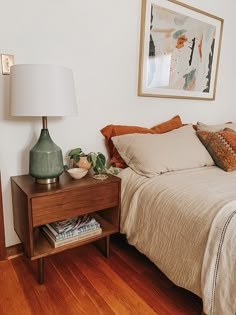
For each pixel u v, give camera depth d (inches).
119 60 72.1
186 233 44.3
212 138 74.4
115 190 59.8
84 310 46.1
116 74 72.5
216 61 98.9
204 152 72.6
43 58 59.7
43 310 46.0
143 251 54.7
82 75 66.3
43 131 54.2
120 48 71.6
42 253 51.4
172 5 79.6
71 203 52.8
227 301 36.3
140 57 75.7
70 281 54.0
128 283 53.7
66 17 61.1
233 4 98.9
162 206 50.2
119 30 70.3
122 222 60.9
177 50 84.6
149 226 52.8
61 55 62.1
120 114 76.0
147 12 73.9
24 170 62.1
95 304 47.6
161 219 49.9
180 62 86.6
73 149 66.9
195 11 86.4
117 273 57.1
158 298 49.6
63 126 66.1
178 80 87.8
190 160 68.1
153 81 80.8
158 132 79.0
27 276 55.6
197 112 99.3
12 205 61.3
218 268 37.7
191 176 60.1
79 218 60.6
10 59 55.6
